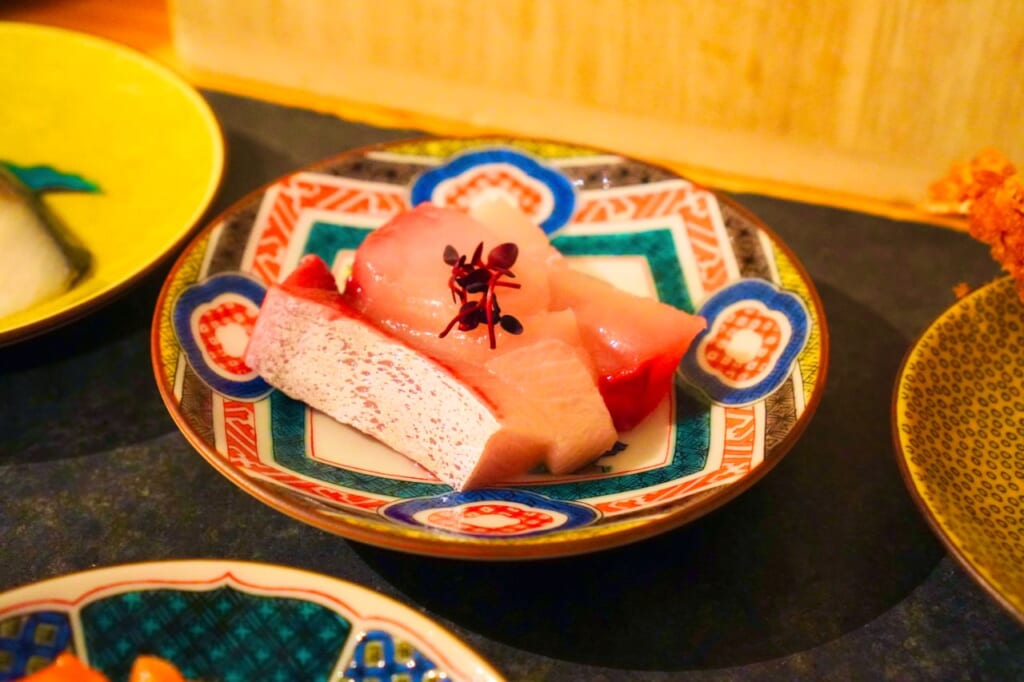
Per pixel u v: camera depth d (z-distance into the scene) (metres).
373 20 0.43
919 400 0.30
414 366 0.31
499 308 0.32
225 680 0.27
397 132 0.43
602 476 0.32
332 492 0.30
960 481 0.30
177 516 0.32
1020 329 0.32
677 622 0.30
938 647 0.29
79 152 0.39
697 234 0.36
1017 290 0.32
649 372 0.32
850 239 0.39
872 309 0.37
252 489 0.29
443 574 0.31
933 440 0.30
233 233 0.35
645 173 0.37
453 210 0.35
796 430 0.30
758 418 0.32
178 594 0.28
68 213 0.38
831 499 0.32
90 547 0.31
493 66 0.43
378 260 0.33
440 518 0.29
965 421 0.31
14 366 0.35
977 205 0.32
